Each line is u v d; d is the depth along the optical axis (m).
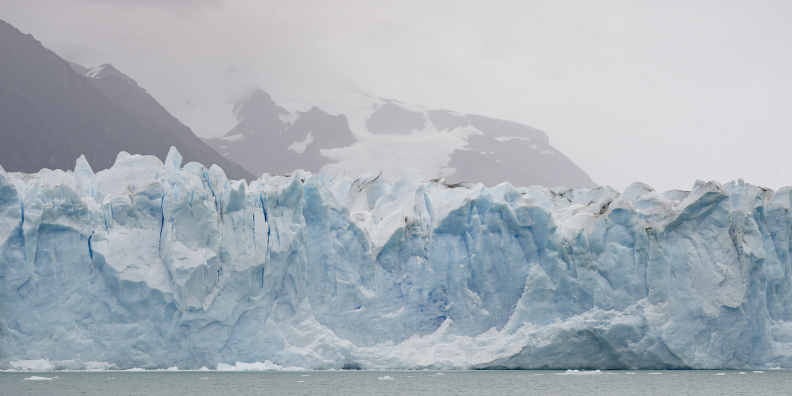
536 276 53.69
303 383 43.38
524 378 48.31
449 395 38.66
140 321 46.25
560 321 53.22
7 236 44.19
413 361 51.47
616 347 52.88
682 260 54.16
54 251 45.38
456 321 53.47
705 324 53.09
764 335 54.47
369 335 52.12
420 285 53.84
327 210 52.66
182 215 47.69
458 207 54.38
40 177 48.91
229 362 47.72
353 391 39.69
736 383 46.62
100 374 45.16
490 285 54.34
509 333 53.03
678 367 53.34
